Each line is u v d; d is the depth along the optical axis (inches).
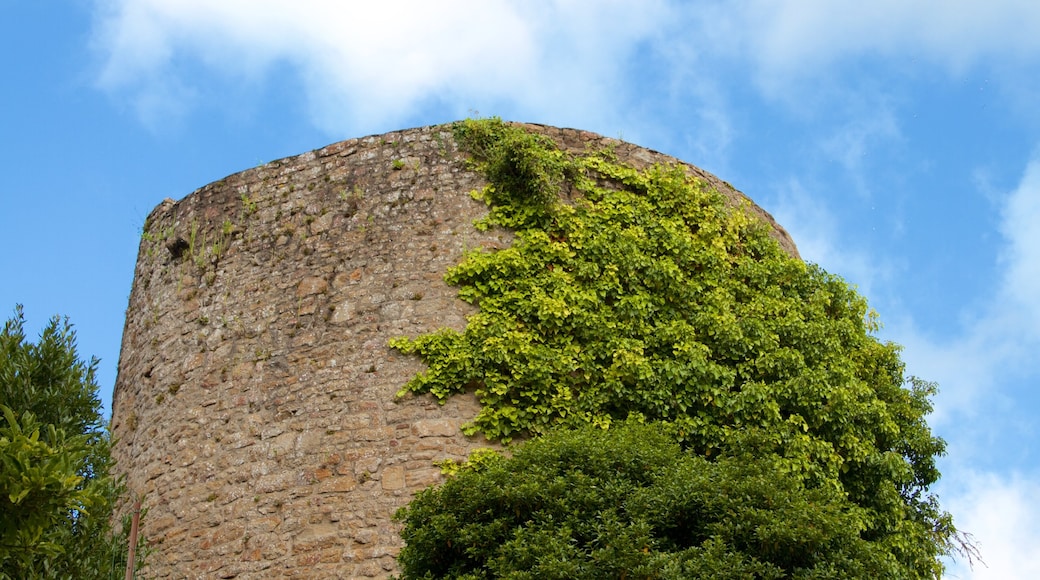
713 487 531.8
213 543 663.8
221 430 693.9
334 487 647.8
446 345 666.8
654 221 725.3
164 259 782.5
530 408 649.0
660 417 658.8
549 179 716.0
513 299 679.1
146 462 721.6
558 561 495.5
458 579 511.2
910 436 757.3
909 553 704.4
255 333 713.0
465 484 548.7
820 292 753.6
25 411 546.0
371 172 736.3
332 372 679.7
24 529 394.0
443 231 706.2
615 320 681.0
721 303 706.2
